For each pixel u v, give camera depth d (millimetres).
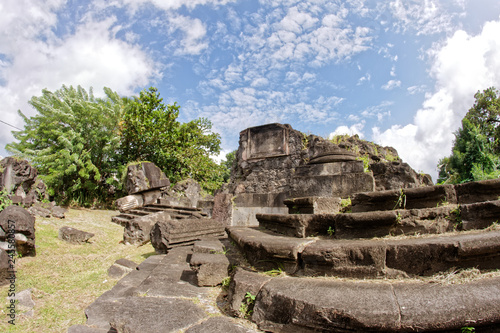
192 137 24938
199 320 2973
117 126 18141
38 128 16688
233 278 3432
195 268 4156
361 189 5609
